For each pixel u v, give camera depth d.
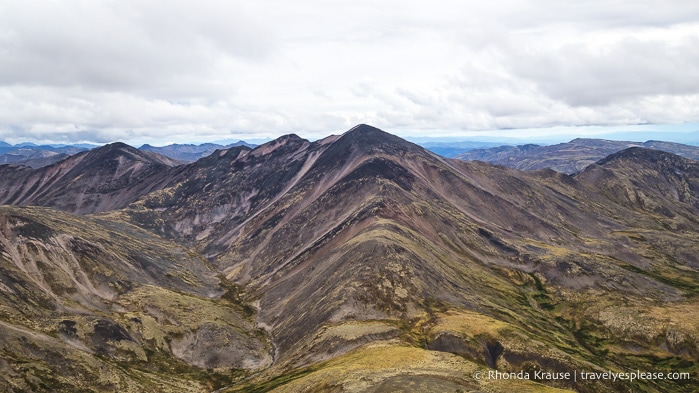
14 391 79.38
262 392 88.44
